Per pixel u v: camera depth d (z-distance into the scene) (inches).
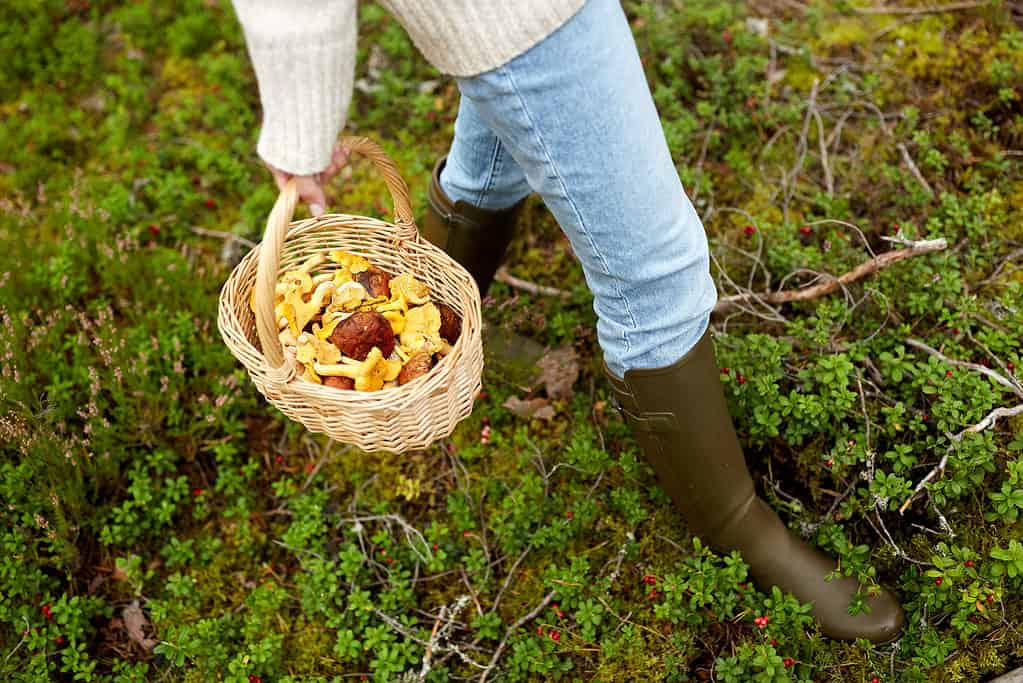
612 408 102.0
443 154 125.3
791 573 85.4
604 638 88.5
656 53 125.5
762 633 84.9
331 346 77.2
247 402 105.1
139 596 95.7
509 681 87.5
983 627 83.6
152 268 113.1
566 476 99.1
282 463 104.3
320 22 53.3
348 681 89.7
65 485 94.8
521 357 105.9
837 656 84.4
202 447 103.2
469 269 97.2
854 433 90.0
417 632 90.4
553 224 117.0
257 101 135.4
